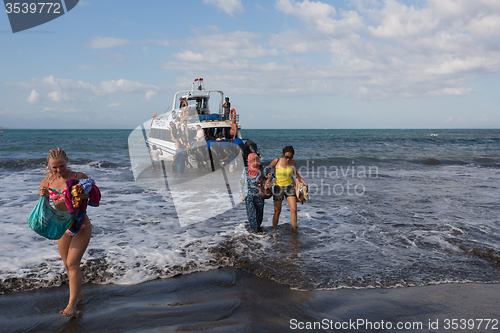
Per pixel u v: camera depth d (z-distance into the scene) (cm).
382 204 838
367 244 532
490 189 1065
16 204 788
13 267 413
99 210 738
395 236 573
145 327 297
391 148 3198
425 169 1656
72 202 308
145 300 350
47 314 318
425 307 339
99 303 342
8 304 336
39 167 1559
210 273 424
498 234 582
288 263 450
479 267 443
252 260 459
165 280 401
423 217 706
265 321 309
